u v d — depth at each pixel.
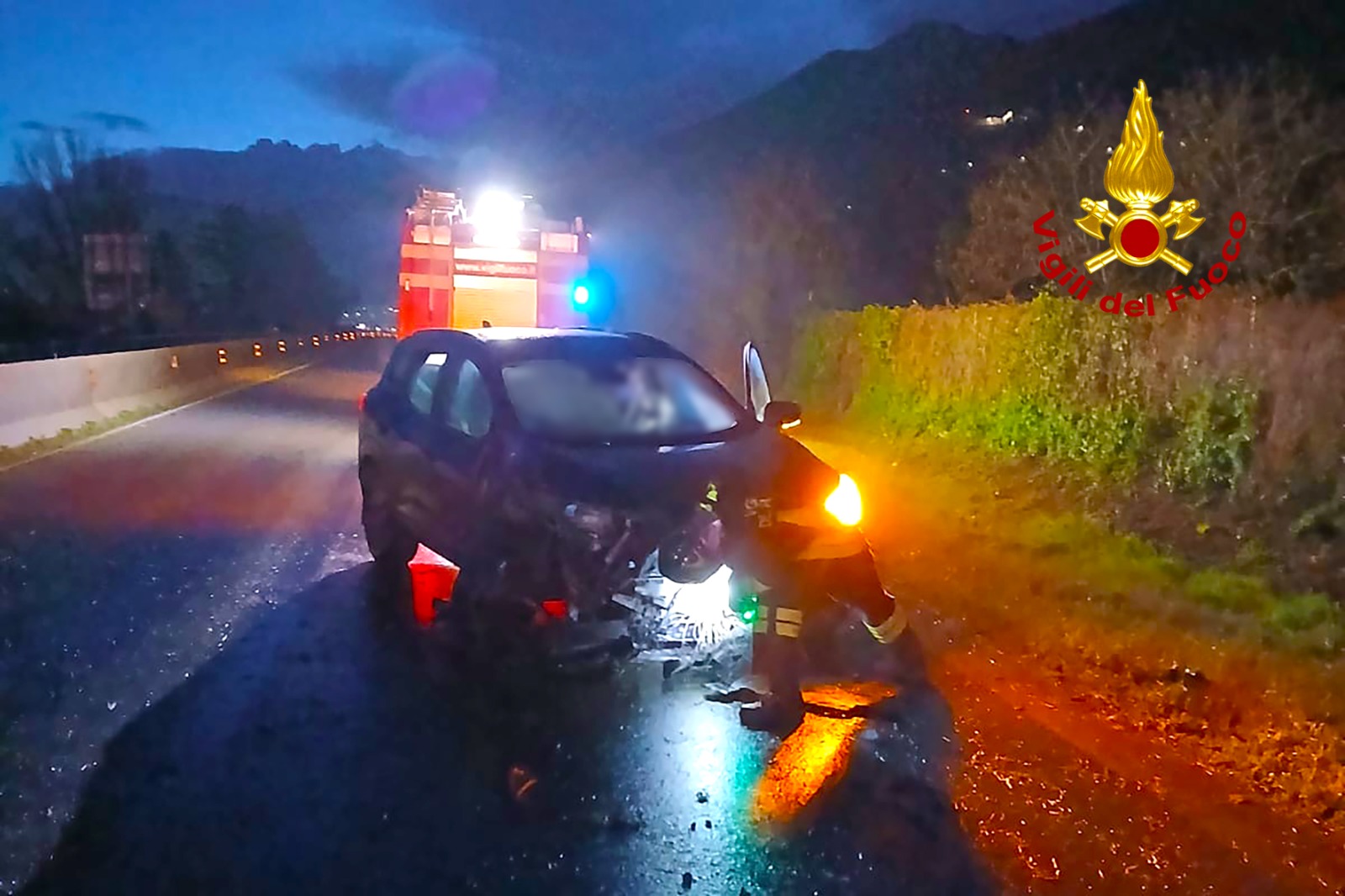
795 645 6.20
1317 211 13.52
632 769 5.48
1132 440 11.95
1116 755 5.71
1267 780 5.41
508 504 6.50
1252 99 14.33
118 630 7.68
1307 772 5.41
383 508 8.91
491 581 6.54
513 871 4.51
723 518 6.13
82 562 9.49
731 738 5.86
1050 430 13.39
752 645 6.11
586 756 5.64
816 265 25.97
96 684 6.62
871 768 5.51
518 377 7.62
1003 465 13.53
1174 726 6.07
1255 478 9.96
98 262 61.81
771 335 25.72
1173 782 5.40
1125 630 7.44
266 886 4.39
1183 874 4.53
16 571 9.16
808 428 19.02
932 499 12.33
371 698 6.43
